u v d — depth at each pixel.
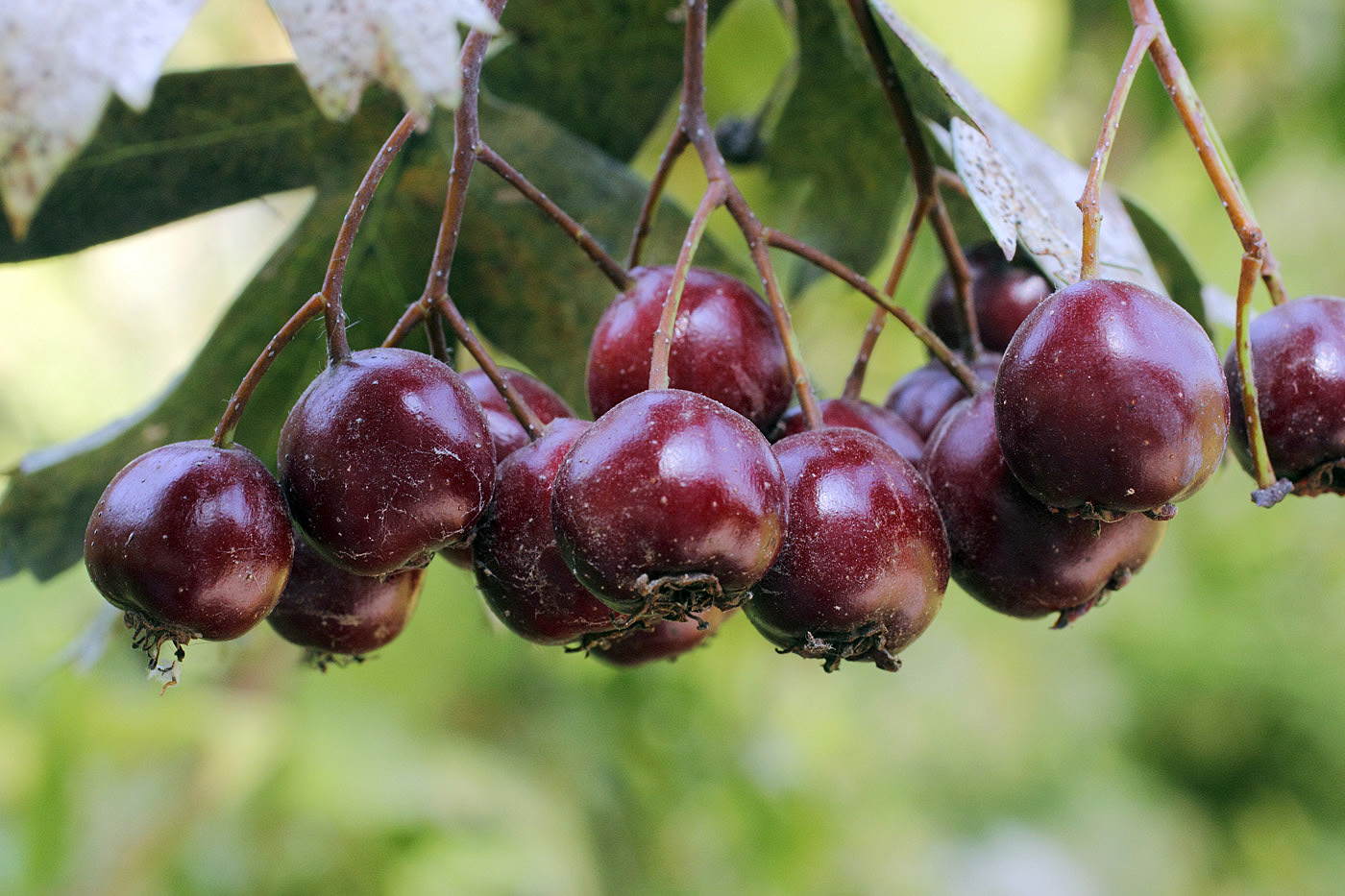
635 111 0.31
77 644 0.30
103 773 0.40
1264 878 0.91
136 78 0.23
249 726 0.41
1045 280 0.28
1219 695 0.94
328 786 0.42
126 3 0.23
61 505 0.29
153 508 0.25
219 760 0.41
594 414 0.27
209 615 0.25
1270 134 0.51
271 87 0.29
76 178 0.29
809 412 0.26
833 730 0.55
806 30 0.30
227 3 0.47
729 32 0.40
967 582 0.26
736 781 0.50
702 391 0.26
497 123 0.30
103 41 0.23
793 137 0.31
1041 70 0.46
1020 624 0.80
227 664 0.35
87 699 0.39
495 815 0.45
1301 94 0.49
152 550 0.25
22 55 0.23
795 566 0.25
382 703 0.46
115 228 0.29
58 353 0.50
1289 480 0.26
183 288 0.52
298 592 0.26
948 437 0.26
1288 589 0.95
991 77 0.46
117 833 0.39
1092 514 0.25
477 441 0.25
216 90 0.28
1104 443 0.25
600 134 0.31
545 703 0.51
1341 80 0.49
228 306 0.29
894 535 0.25
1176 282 0.29
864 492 0.25
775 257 0.37
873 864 0.58
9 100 0.23
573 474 0.25
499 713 0.50
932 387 0.28
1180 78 0.26
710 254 0.30
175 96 0.28
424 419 0.25
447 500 0.25
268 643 0.40
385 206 0.29
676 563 0.24
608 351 0.27
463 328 0.26
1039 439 0.25
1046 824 0.75
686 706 0.51
